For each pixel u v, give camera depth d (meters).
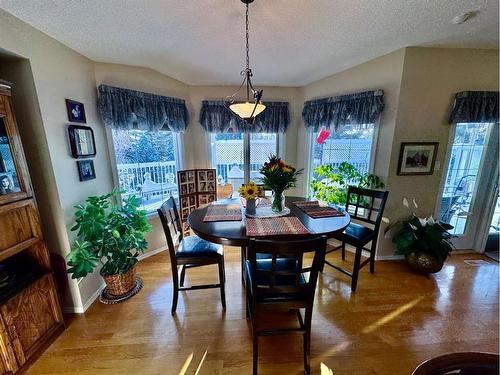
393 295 2.04
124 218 2.06
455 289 2.11
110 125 2.25
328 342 1.58
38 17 1.45
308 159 3.34
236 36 1.83
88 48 1.93
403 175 2.43
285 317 1.81
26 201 1.44
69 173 1.84
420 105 2.27
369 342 1.58
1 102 1.29
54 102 1.71
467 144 2.51
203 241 1.99
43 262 1.58
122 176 2.57
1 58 1.49
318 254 1.17
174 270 1.82
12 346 1.34
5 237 1.34
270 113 3.21
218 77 2.87
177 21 1.58
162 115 2.67
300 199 2.38
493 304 1.92
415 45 2.08
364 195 2.32
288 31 1.75
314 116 3.01
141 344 1.59
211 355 1.51
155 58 2.25
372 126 2.58
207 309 1.91
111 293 2.05
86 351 1.54
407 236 2.35
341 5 1.43
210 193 3.31
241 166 3.53
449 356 0.76
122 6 1.39
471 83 2.26
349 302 1.96
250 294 1.47
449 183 2.61
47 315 1.59
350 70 2.62
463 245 2.82
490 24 1.71
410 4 1.43
